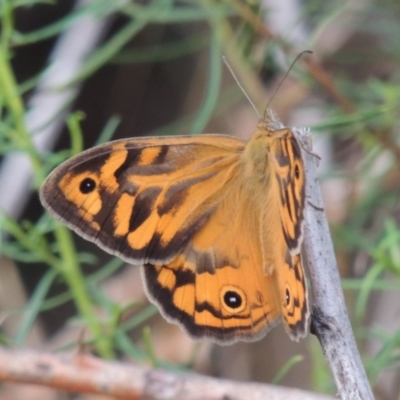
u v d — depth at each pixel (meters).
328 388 1.01
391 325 1.05
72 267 1.01
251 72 1.05
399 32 1.06
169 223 0.97
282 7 1.06
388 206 1.05
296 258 0.95
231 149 0.98
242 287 0.97
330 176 1.04
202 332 0.97
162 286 0.97
